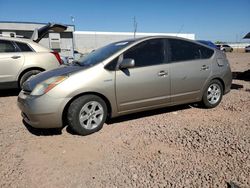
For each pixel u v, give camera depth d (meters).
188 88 5.33
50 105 4.12
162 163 3.42
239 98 6.80
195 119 5.12
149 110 5.44
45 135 4.47
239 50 53.56
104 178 3.13
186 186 2.93
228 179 3.03
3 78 7.16
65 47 33.03
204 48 5.66
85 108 4.34
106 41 44.69
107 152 3.79
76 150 3.89
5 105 6.61
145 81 4.77
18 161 3.58
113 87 4.49
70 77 4.24
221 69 5.78
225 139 4.08
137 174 3.19
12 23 30.84
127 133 4.47
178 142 4.04
